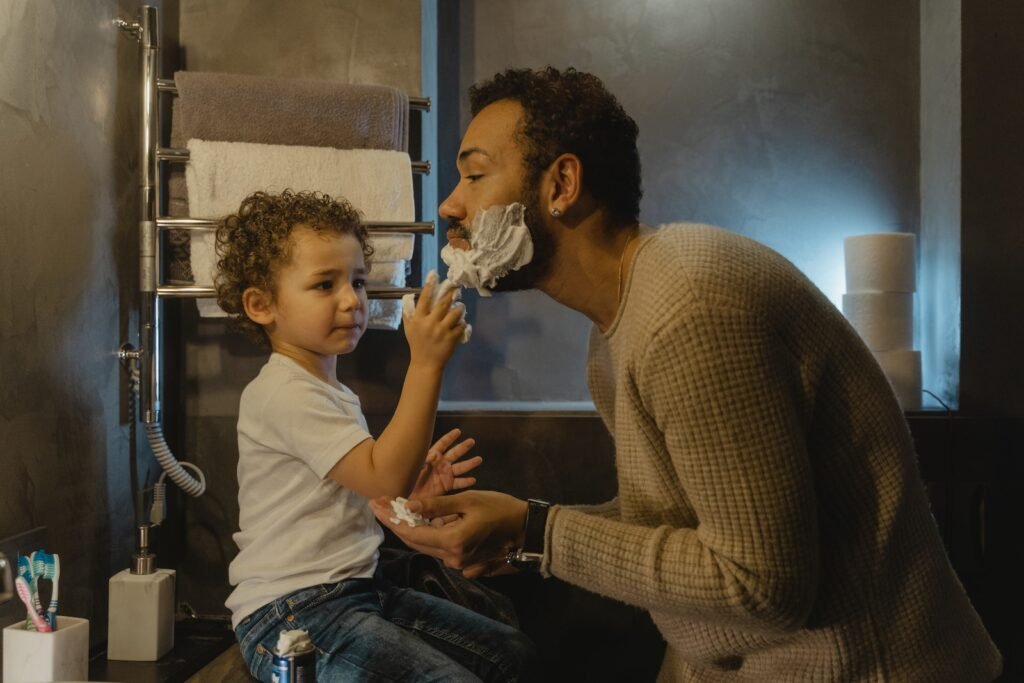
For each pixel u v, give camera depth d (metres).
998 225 1.97
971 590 1.93
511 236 1.03
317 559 1.51
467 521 1.02
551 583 1.95
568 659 1.95
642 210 2.26
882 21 2.25
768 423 0.85
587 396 2.23
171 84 1.81
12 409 1.41
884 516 0.95
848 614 0.95
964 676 1.01
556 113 1.01
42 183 1.50
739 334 0.85
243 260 1.58
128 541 1.81
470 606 1.73
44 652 1.32
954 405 2.04
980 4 1.98
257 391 1.55
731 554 0.85
